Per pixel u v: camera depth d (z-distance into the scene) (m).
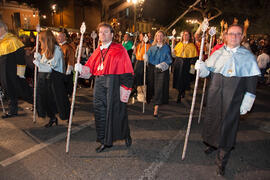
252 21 24.34
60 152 3.03
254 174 2.66
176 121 4.34
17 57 3.99
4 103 5.20
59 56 3.49
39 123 4.04
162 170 2.68
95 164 2.77
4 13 21.27
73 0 26.52
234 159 2.99
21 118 4.26
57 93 3.60
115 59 2.68
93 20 27.78
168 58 4.24
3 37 3.94
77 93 6.37
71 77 4.57
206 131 2.66
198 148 3.24
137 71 5.94
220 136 2.44
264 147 3.36
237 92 2.35
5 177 2.46
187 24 29.16
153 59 4.41
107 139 2.87
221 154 2.55
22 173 2.55
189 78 5.69
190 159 2.94
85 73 2.83
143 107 4.79
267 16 23.42
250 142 3.52
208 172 2.67
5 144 3.22
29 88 4.41
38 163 2.76
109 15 22.62
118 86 2.78
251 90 2.32
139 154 3.03
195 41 6.68
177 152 3.11
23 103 5.21
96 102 2.86
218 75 2.48
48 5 27.30
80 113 4.66
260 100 6.23
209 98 2.57
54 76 3.52
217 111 2.48
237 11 23.66
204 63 2.58
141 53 5.86
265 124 4.32
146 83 5.29
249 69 2.30
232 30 2.36
